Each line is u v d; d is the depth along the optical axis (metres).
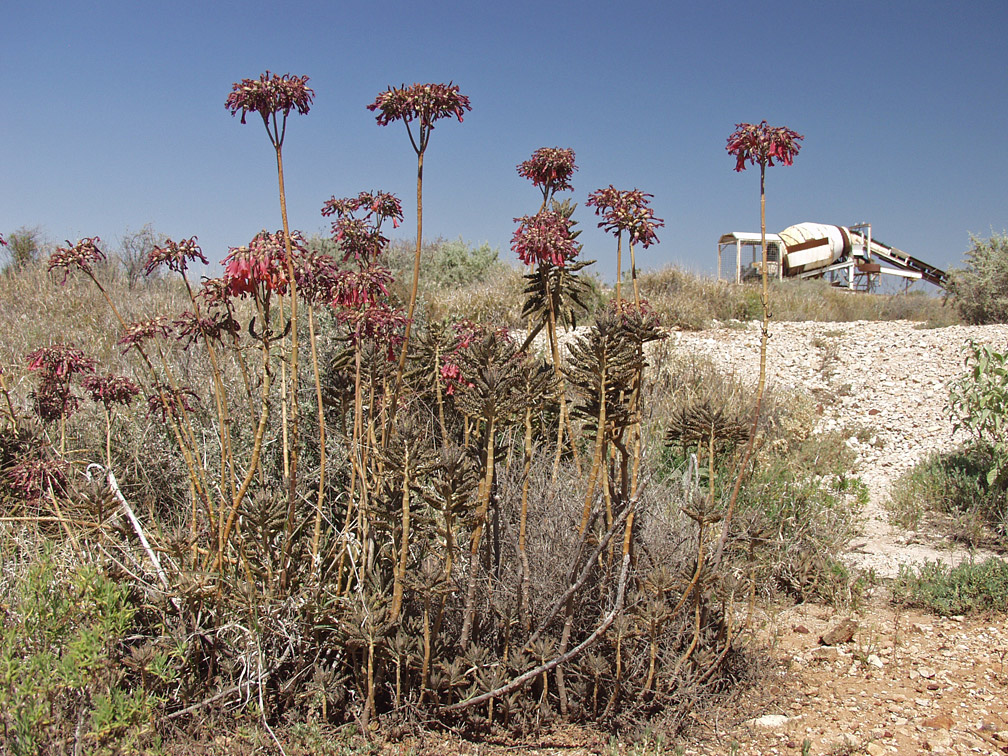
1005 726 2.85
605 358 2.46
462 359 3.13
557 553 2.96
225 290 2.47
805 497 4.81
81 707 2.17
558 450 3.23
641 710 2.72
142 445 4.02
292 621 2.50
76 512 2.68
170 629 2.51
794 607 4.13
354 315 2.57
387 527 2.56
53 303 7.93
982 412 5.64
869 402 8.84
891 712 2.95
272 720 2.54
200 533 2.85
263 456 3.76
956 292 14.98
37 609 2.20
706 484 4.81
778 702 3.02
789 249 24.48
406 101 2.37
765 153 2.50
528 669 2.65
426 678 2.53
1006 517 5.08
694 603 2.93
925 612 4.06
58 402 3.29
